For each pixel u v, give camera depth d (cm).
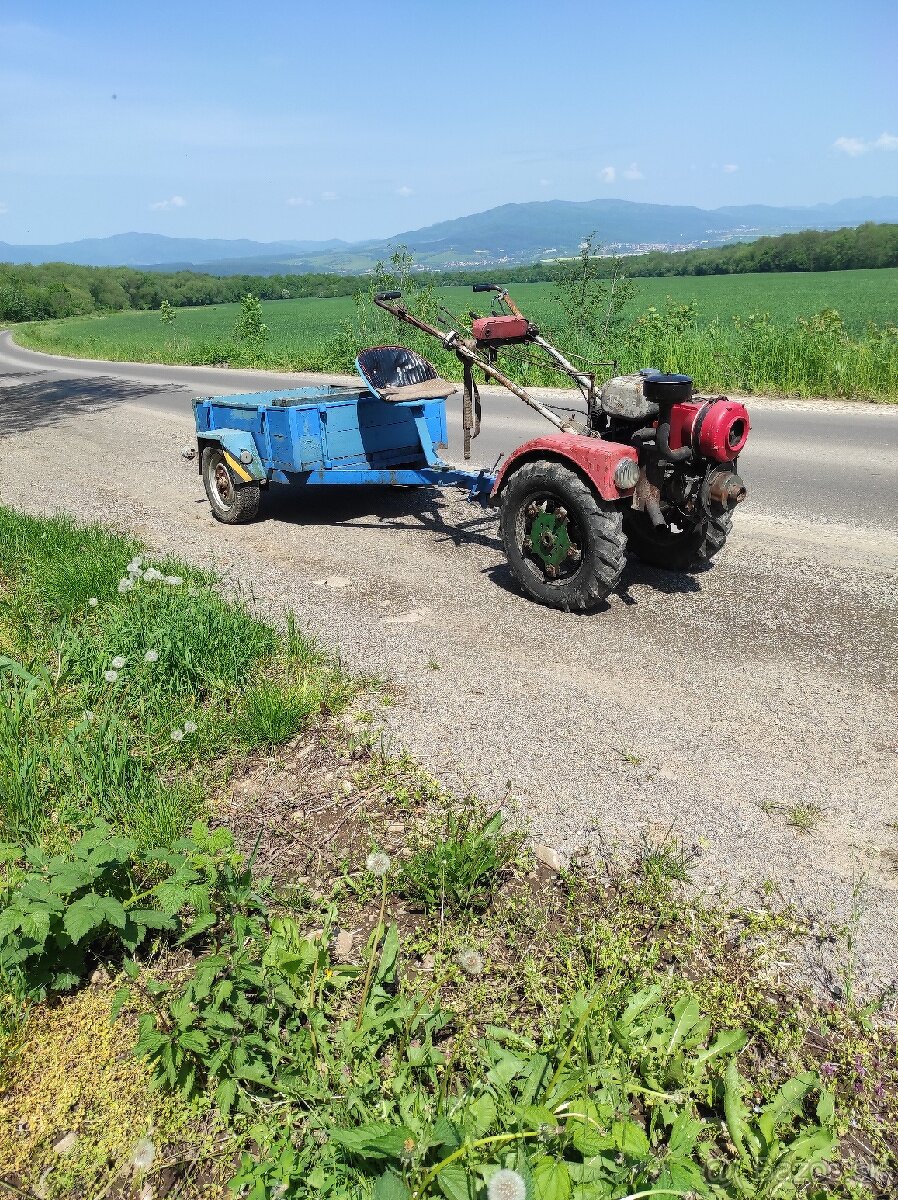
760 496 815
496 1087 212
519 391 602
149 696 434
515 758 378
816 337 1428
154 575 521
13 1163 216
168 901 251
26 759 365
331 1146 202
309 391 917
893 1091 223
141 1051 222
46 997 262
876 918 279
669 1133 213
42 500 941
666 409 507
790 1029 240
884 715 408
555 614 550
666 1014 242
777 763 370
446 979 252
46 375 2761
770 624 521
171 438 1334
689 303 1691
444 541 721
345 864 311
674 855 311
